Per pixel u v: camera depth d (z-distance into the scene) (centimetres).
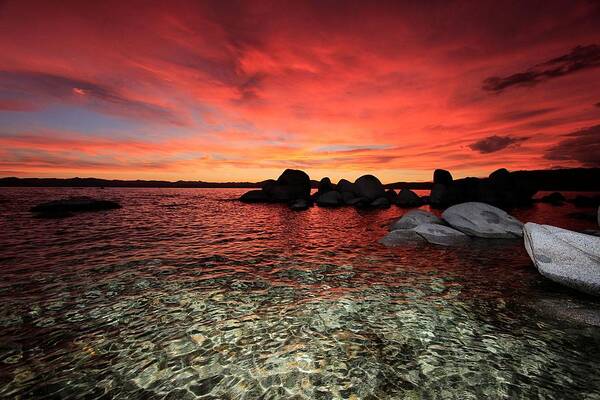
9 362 445
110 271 870
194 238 1423
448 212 1523
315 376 417
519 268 918
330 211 2909
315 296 697
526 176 3656
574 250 725
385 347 486
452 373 421
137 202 4031
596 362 443
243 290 733
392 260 1022
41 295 686
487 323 563
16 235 1417
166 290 727
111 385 401
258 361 450
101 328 543
